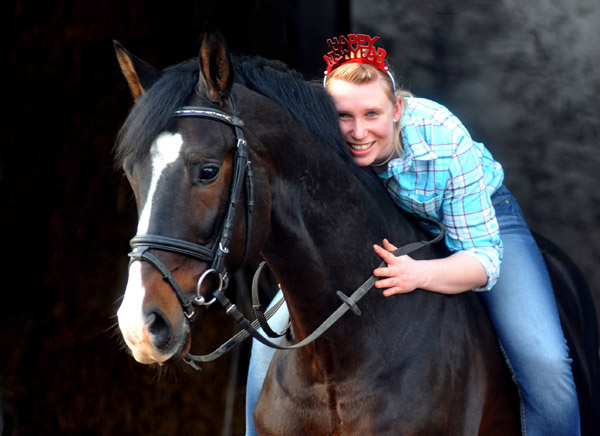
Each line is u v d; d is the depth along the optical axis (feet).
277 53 20.36
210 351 22.07
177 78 8.10
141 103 7.96
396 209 10.04
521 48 23.50
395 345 9.20
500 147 24.13
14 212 20.72
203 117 7.93
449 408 9.34
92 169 21.09
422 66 23.58
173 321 7.56
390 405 9.04
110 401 21.17
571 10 23.26
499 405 10.34
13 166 20.68
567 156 23.95
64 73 20.70
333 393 9.18
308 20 20.93
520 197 24.40
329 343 9.07
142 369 21.44
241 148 8.04
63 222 21.07
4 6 20.25
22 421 20.65
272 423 9.66
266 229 8.41
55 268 21.03
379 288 9.25
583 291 13.37
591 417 12.34
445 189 9.73
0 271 20.57
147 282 7.47
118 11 20.76
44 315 21.02
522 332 10.29
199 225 7.73
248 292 21.26
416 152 9.54
